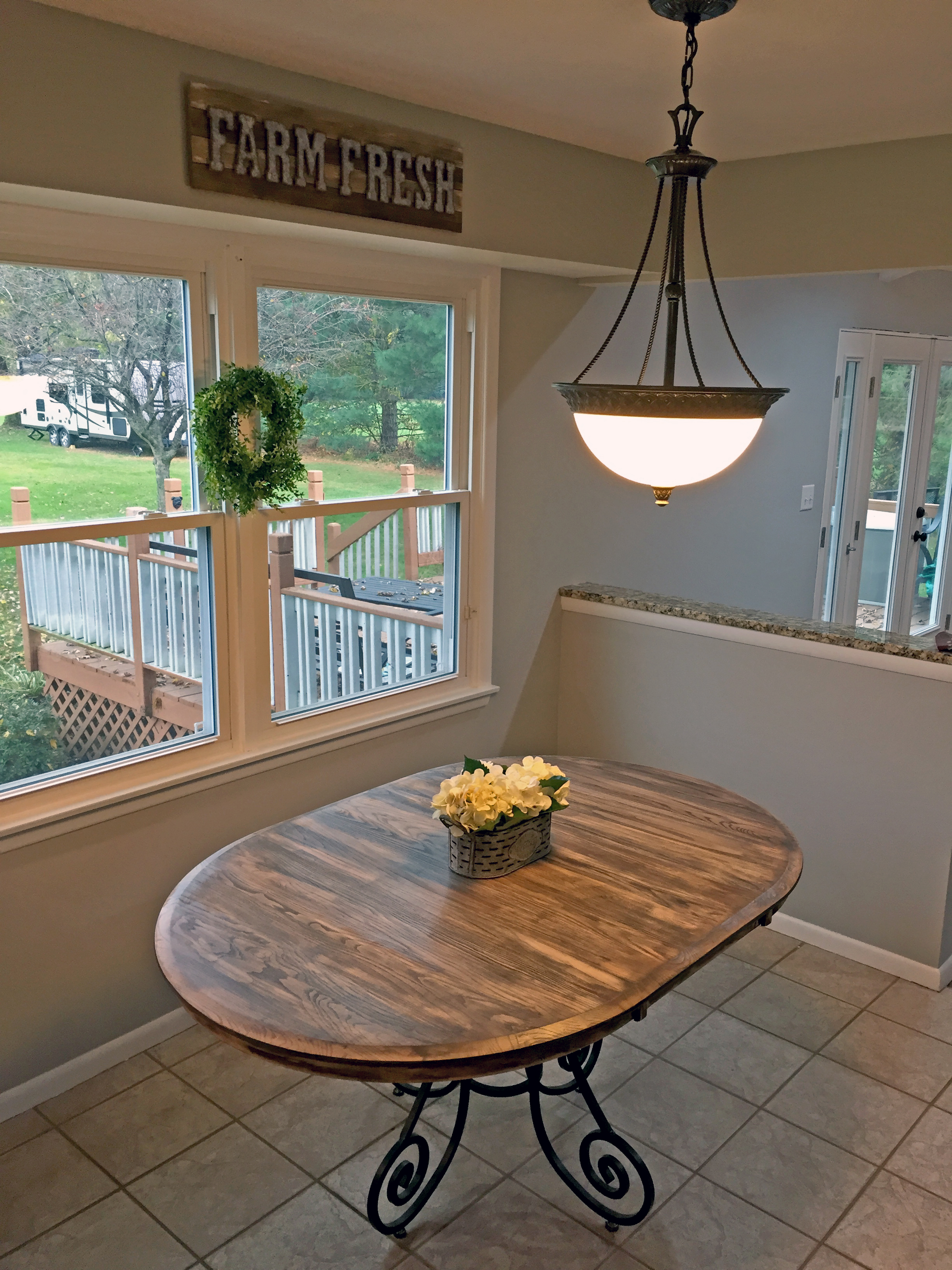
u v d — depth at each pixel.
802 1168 2.52
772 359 4.81
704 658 3.68
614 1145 2.44
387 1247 2.28
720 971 3.37
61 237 2.39
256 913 2.09
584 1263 2.24
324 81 2.52
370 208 2.69
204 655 2.94
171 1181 2.46
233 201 2.42
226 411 2.68
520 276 3.53
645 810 2.61
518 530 3.77
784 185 3.20
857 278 5.25
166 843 2.88
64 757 2.70
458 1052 1.67
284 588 3.08
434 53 2.25
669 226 1.97
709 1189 2.45
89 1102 2.73
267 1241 2.29
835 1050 2.97
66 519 2.56
